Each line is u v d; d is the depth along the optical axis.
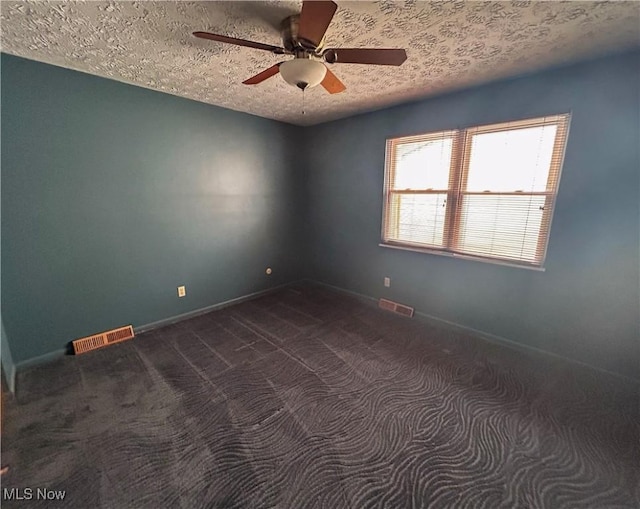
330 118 3.58
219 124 3.15
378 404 1.92
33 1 1.32
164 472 1.46
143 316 2.87
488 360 2.41
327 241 4.05
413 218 3.12
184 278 3.12
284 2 1.36
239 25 1.56
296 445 1.61
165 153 2.80
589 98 2.01
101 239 2.52
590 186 2.08
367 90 2.57
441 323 3.04
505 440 1.64
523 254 2.45
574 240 2.19
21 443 1.60
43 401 1.92
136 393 2.01
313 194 4.09
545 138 2.22
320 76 1.51
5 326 2.14
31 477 1.42
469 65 2.05
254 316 3.25
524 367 2.31
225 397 1.98
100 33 1.63
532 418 1.79
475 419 1.79
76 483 1.39
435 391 2.04
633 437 1.65
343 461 1.52
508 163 2.42
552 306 2.35
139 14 1.45
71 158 2.29
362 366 2.33
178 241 3.02
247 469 1.47
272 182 3.78
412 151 3.00
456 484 1.40
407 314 3.27
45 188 2.20
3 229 2.07
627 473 1.45
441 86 2.47
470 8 1.39
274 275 4.04
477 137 2.55
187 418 1.80
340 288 3.99
